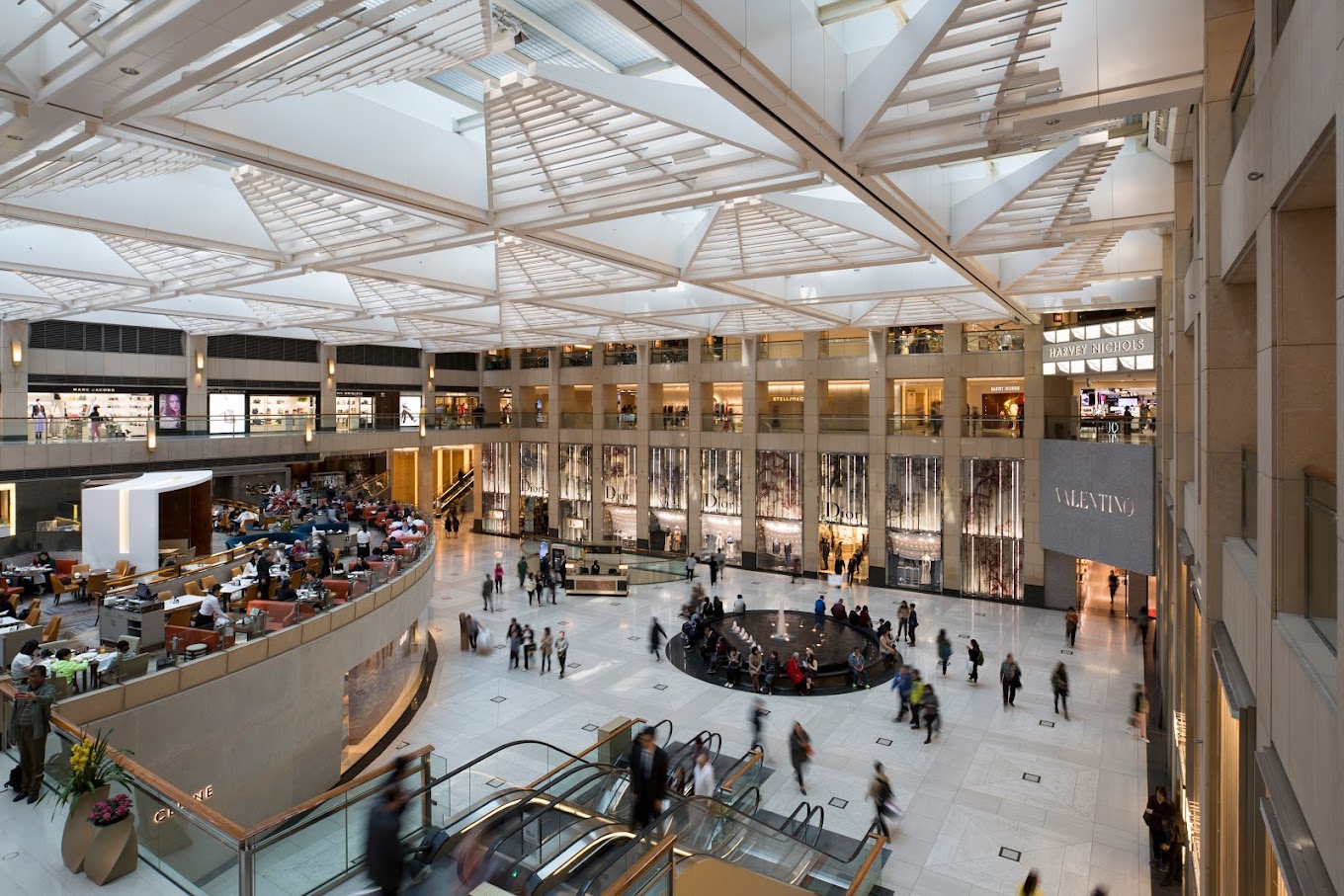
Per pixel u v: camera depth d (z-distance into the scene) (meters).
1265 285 4.85
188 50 6.11
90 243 18.44
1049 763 14.48
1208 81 7.29
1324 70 3.28
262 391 33.97
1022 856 11.45
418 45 7.45
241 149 9.36
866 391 35.25
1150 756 14.75
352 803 7.41
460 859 7.14
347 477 39.06
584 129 10.37
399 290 21.91
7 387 25.98
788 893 8.59
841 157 9.07
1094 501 21.98
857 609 23.06
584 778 9.86
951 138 8.80
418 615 19.00
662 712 16.84
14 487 24.00
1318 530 4.15
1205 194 7.36
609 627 23.28
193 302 25.36
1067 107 8.11
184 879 6.88
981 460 27.20
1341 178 2.90
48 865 7.09
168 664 11.18
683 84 9.10
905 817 12.55
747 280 18.78
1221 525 7.35
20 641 12.20
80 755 7.22
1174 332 12.47
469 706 17.22
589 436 38.31
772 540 32.31
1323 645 3.99
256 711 12.39
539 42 10.18
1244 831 5.41
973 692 18.08
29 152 8.85
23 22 6.72
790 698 17.69
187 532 21.38
